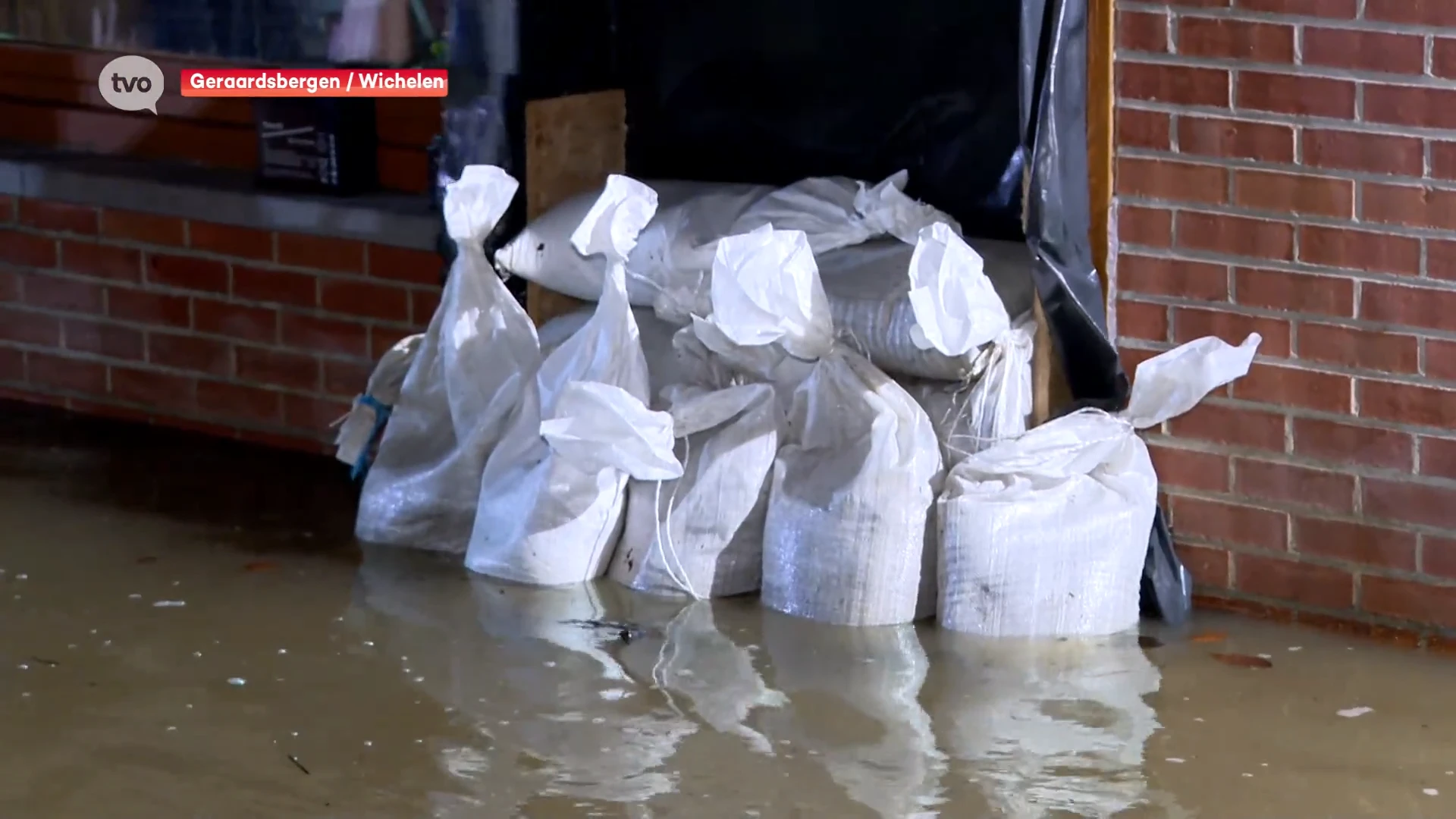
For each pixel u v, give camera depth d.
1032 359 3.52
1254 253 3.40
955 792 2.76
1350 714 3.07
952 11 3.85
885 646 3.33
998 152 3.87
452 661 3.26
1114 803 2.74
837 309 3.55
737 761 2.87
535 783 2.79
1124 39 3.41
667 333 3.83
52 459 4.39
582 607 3.52
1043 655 3.30
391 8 3.94
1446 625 3.36
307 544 3.87
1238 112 3.35
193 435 4.61
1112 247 3.51
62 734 2.97
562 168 4.08
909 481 3.41
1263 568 3.51
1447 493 3.32
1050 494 3.38
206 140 4.64
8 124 4.88
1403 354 3.31
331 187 4.38
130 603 3.52
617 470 3.60
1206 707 3.09
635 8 4.19
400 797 2.75
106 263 4.62
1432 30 3.18
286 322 4.44
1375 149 3.26
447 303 3.83
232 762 2.87
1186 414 3.51
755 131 4.15
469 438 3.78
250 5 4.05
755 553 3.59
